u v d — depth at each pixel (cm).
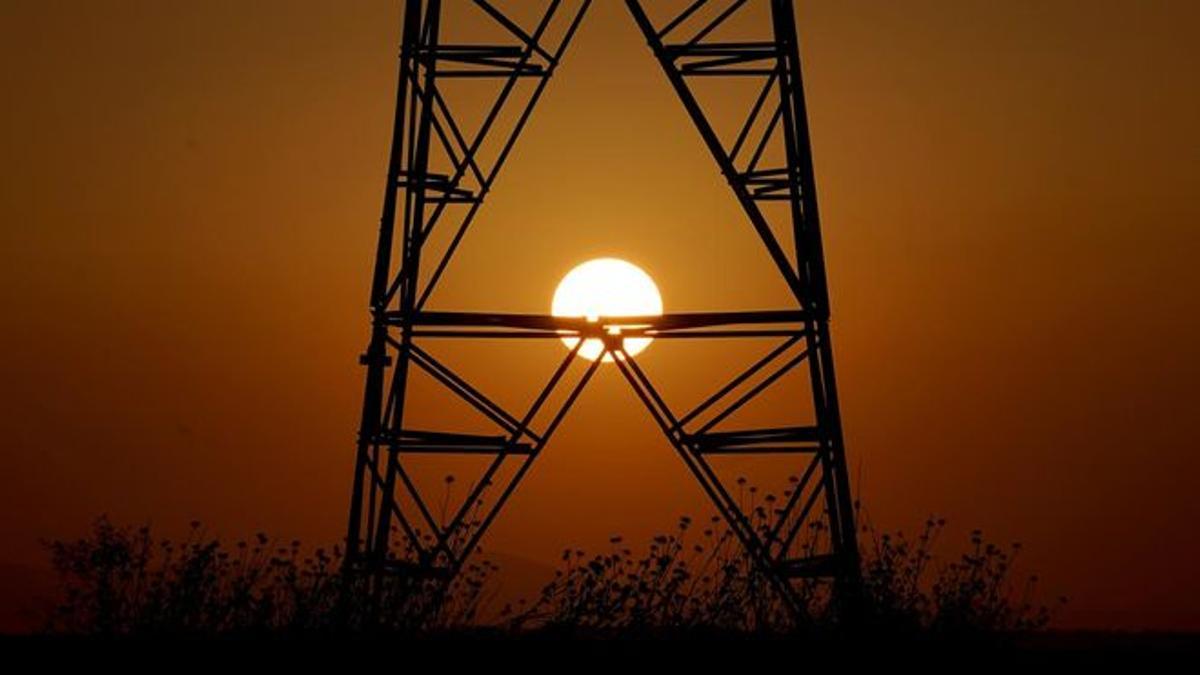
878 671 3331
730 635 3478
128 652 3331
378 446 4106
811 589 3781
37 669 3200
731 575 3619
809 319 4059
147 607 3462
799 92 4131
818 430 4022
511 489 4138
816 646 3441
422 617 3491
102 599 3484
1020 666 3397
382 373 4138
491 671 3259
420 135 4381
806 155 4094
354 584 3647
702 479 4084
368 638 3378
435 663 3291
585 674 3253
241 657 3300
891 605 3512
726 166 4103
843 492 3906
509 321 4141
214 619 3450
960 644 3412
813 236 4062
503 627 3584
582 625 3516
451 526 4106
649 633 3478
